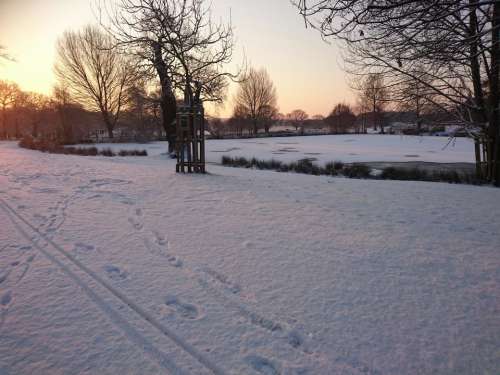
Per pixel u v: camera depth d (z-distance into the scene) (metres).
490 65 10.27
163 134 57.25
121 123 55.78
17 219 5.61
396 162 20.16
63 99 51.00
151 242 4.59
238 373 2.24
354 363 2.36
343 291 3.31
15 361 2.34
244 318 2.87
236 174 11.23
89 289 3.33
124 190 7.91
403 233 4.95
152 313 2.93
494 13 5.76
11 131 80.94
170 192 7.66
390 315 2.91
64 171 11.38
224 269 3.78
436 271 3.73
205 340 2.58
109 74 48.88
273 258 4.07
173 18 15.57
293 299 3.16
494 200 7.12
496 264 3.89
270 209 6.23
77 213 5.97
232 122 76.56
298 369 2.29
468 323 2.80
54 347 2.49
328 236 4.82
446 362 2.37
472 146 33.75
